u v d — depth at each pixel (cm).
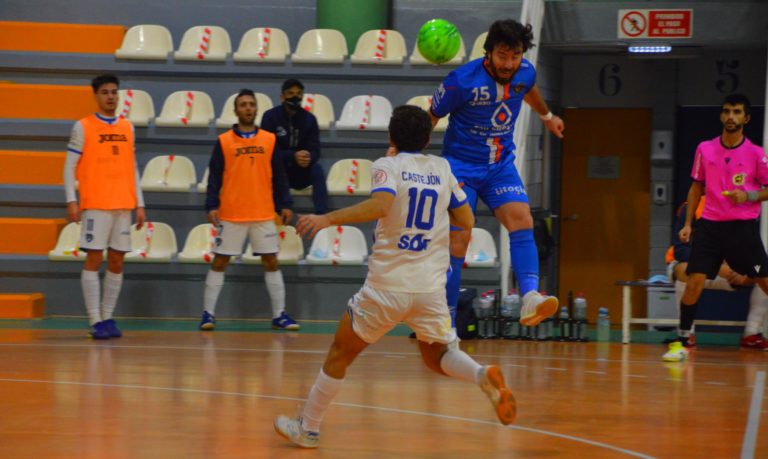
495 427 980
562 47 2250
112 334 1647
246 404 1084
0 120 2084
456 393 1173
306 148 1905
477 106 1087
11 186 2011
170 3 2411
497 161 1127
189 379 1243
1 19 2395
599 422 1016
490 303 1770
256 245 1773
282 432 888
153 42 2262
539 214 2145
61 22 2394
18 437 911
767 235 1803
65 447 871
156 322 1873
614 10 2103
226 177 1758
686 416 1055
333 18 2311
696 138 2516
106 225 1625
